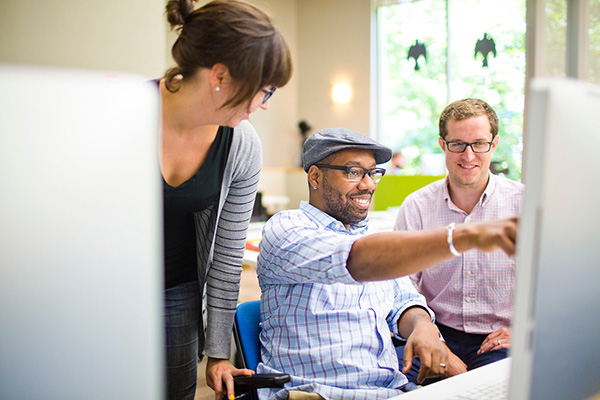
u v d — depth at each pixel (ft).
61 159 1.59
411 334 4.30
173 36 16.25
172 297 4.67
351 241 3.20
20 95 1.53
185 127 3.78
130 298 1.76
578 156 1.79
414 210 6.17
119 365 1.76
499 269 5.41
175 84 3.58
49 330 1.63
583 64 13.55
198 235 4.59
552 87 1.65
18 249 1.56
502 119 19.53
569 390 2.03
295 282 4.07
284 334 4.23
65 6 8.45
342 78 23.75
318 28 24.27
